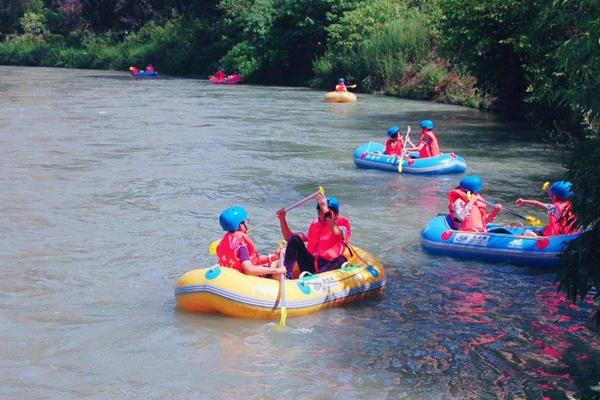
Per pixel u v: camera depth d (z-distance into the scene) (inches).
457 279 355.9
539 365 260.8
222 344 276.8
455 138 829.8
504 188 562.9
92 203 493.4
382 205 505.0
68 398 236.1
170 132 852.6
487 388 243.3
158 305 315.6
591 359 265.7
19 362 261.4
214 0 2253.9
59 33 2765.7
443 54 1214.9
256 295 297.3
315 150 736.3
